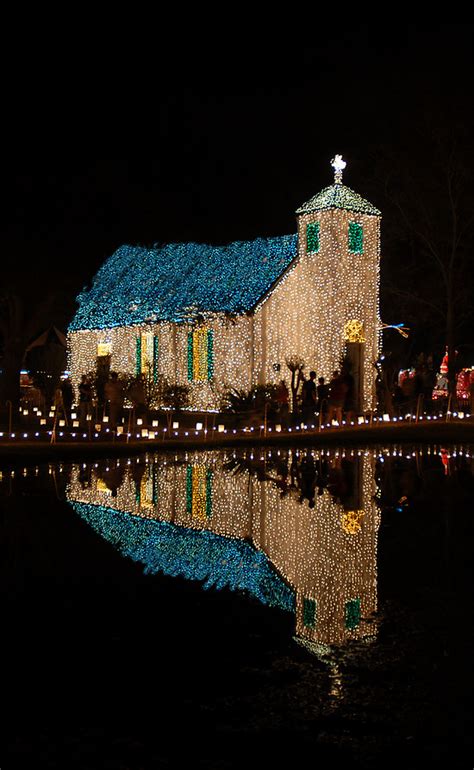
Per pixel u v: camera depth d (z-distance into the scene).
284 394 28.41
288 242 33.66
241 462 19.55
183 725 5.52
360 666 6.51
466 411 35.56
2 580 8.95
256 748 5.23
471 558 9.88
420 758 5.09
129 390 31.22
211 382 33.69
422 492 14.83
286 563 9.73
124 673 6.40
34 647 6.95
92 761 5.09
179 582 8.93
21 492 14.79
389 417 30.09
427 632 7.30
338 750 5.18
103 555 10.10
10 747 5.27
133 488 15.46
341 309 31.14
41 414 30.27
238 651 6.86
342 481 16.30
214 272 35.81
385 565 9.60
